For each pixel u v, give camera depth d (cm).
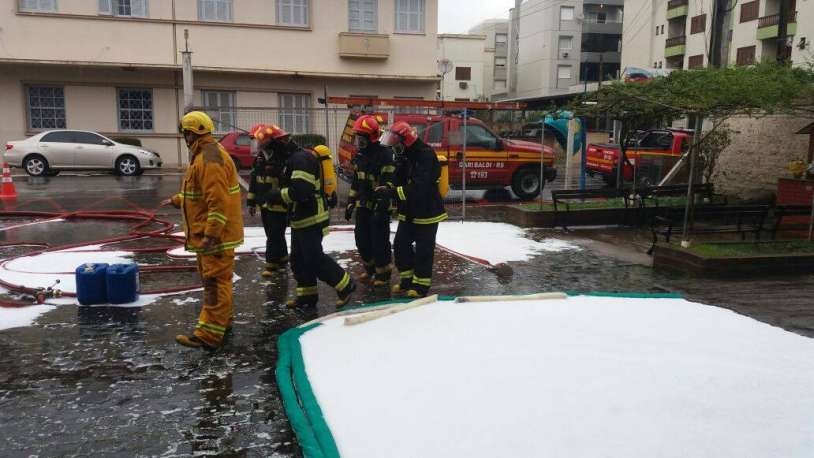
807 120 1195
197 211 490
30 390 419
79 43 2200
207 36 2294
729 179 1389
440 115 1490
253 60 2345
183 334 529
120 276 602
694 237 998
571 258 857
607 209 1139
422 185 600
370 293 667
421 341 483
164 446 351
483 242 960
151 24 2245
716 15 1623
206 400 409
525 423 352
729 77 812
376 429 351
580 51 5462
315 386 407
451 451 326
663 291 685
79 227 1053
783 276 761
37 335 522
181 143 2364
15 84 2203
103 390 421
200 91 2336
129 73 2281
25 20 2148
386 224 677
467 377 411
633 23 4594
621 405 372
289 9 2359
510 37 6072
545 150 1531
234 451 347
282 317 580
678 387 397
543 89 5506
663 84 934
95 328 541
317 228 580
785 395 391
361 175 686
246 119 1912
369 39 2400
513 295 646
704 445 331
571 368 425
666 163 1538
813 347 489
